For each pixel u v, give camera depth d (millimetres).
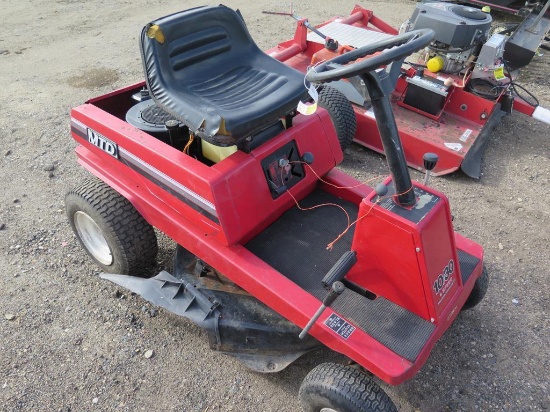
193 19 2324
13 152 4031
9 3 7617
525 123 4586
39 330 2637
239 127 2047
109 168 2639
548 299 2846
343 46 3898
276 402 2334
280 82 2371
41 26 6707
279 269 2297
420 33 1694
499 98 4180
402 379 1802
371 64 1519
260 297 2135
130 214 2598
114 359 2506
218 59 2475
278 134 2369
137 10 7270
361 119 3979
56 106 4688
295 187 2422
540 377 2445
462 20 3746
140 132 2410
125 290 2867
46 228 3285
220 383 2410
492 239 3264
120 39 6230
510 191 3709
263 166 2260
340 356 2521
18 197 3547
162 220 2406
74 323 2680
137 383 2402
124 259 2674
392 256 1913
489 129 4113
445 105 4031
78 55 5777
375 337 1919
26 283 2896
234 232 2170
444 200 1903
